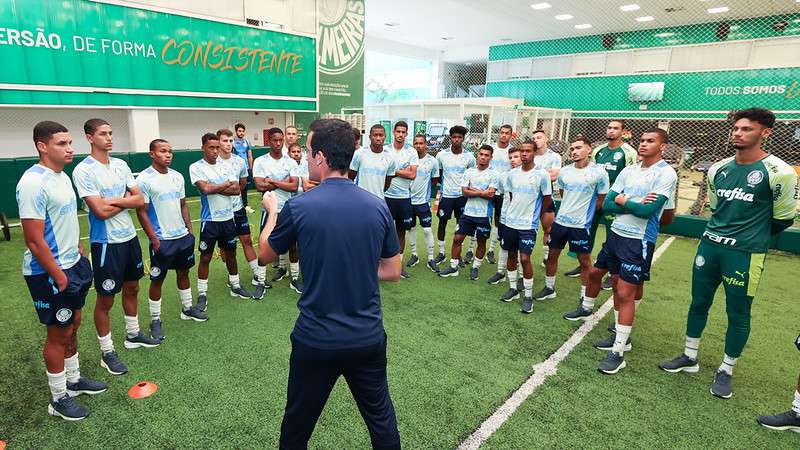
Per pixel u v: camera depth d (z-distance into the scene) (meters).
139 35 8.09
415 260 5.69
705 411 2.90
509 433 2.63
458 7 14.33
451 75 24.02
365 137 11.30
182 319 3.98
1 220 6.09
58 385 2.61
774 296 4.98
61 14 7.21
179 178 3.65
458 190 5.61
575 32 17.17
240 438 2.53
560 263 6.01
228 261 4.41
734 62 14.55
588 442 2.58
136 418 2.67
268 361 3.32
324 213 1.71
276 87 10.29
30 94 7.10
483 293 4.85
